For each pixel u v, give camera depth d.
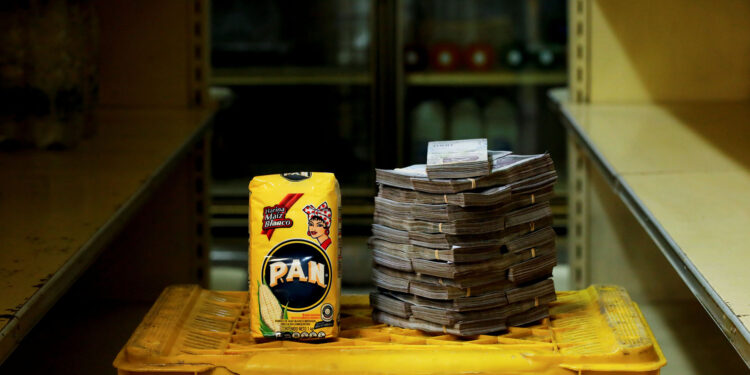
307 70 3.87
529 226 1.29
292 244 1.20
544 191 1.31
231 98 3.04
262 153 4.16
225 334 1.26
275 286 1.20
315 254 1.20
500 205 1.25
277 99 4.12
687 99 2.71
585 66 2.72
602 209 2.64
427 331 1.26
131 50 2.68
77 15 2.13
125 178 1.80
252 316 1.22
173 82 2.70
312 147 4.14
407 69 4.00
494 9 4.18
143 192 1.73
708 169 1.83
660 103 2.70
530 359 1.13
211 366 1.14
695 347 1.96
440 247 1.22
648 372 1.12
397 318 1.29
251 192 1.22
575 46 2.72
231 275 3.28
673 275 2.22
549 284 1.31
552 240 1.31
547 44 4.17
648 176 1.78
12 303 1.12
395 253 1.27
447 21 4.11
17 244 1.37
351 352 1.15
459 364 1.12
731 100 2.71
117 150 2.08
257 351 1.17
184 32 2.67
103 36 2.67
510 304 1.27
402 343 1.22
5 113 2.08
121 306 2.35
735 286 1.15
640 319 1.26
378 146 3.49
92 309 2.30
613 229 2.58
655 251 2.31
